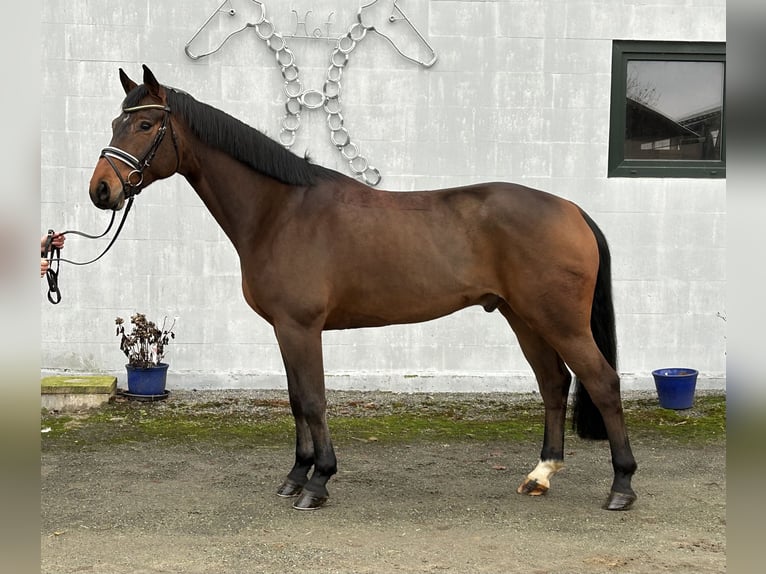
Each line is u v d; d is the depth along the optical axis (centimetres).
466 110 529
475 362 538
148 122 300
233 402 506
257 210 312
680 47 532
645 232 538
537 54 527
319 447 313
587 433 331
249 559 263
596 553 269
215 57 518
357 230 306
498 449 412
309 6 518
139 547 274
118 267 525
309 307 304
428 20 522
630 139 542
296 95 522
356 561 262
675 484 350
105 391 491
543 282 299
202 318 530
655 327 540
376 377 534
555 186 535
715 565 259
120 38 512
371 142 529
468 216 307
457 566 258
